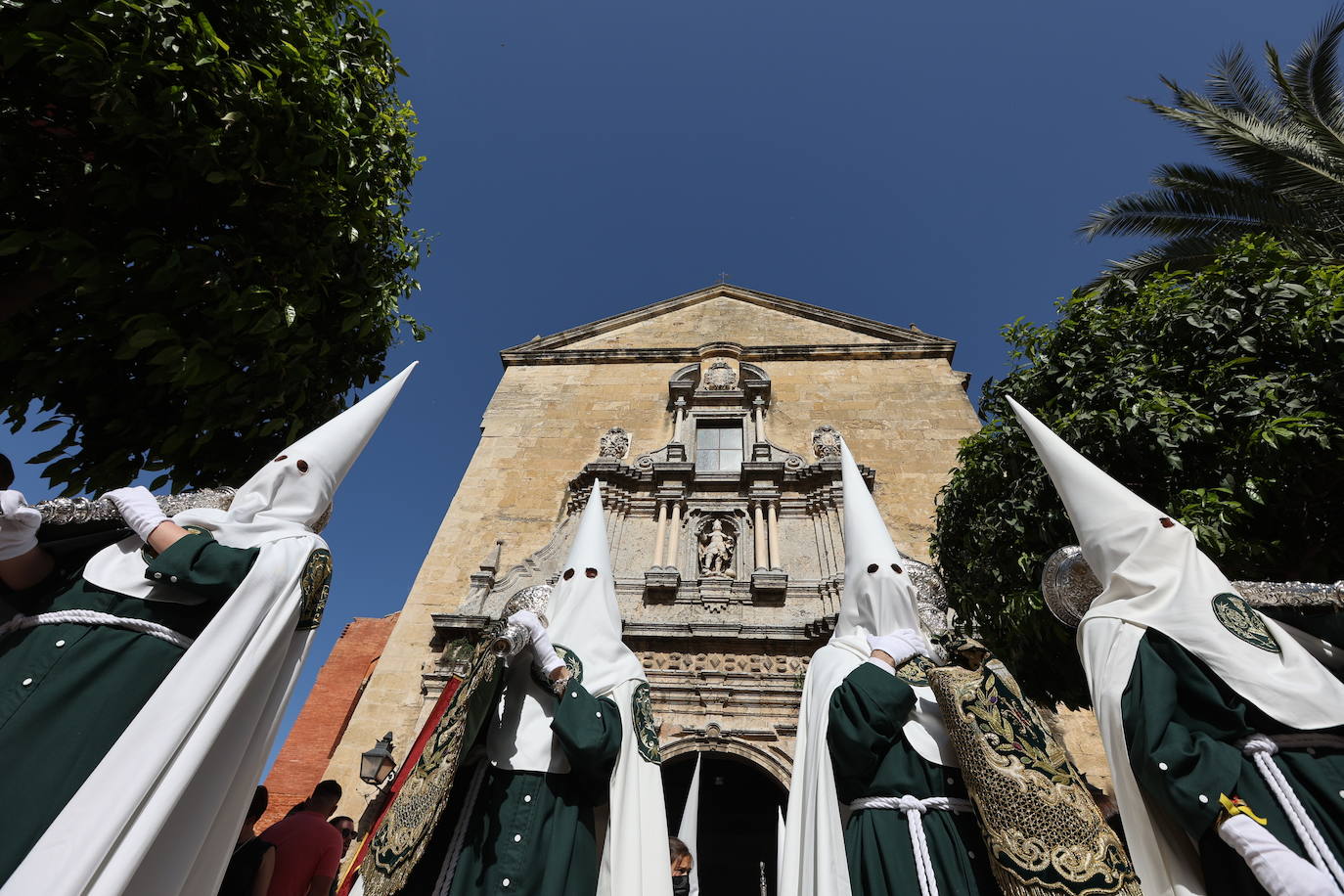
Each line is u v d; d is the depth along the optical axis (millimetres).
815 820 2410
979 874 2217
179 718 1900
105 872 1673
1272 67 10086
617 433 13984
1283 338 5672
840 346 15750
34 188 4035
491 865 2369
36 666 1943
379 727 9805
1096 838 2018
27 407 4469
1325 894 1617
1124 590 2406
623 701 2896
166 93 3830
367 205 5305
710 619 10789
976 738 2232
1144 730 2010
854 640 2955
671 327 17359
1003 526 6477
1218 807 1855
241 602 2145
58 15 3572
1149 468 5785
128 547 2273
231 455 5074
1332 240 9781
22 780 1767
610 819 2582
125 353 3998
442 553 12219
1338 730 2012
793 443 13867
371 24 5664
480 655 2693
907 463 13023
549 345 17094
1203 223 11375
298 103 4660
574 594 3221
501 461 13828
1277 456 5125
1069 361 6621
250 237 4711
